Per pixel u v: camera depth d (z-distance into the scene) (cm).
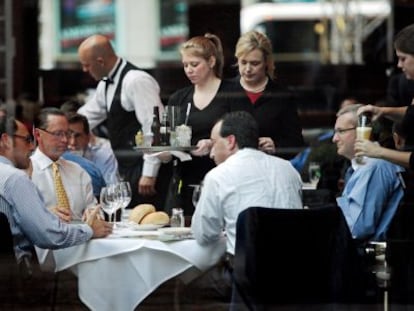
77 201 785
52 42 912
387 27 911
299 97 879
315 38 910
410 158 739
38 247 716
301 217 676
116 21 892
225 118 721
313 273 684
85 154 854
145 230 745
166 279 716
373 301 702
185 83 843
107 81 884
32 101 904
